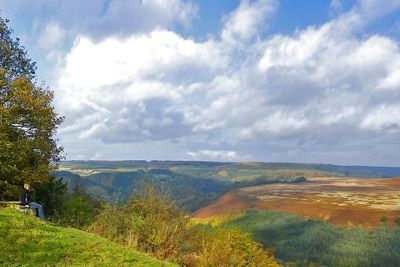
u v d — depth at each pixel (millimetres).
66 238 15070
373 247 87188
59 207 32469
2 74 26578
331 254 87500
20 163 26359
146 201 22312
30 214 18891
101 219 20781
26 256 12305
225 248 20031
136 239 18484
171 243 19422
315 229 105312
